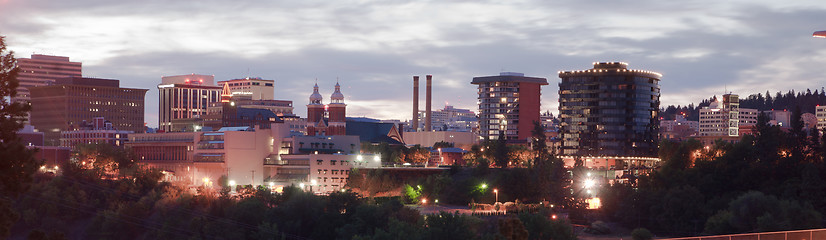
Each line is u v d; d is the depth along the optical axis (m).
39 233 78.50
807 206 195.12
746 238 135.75
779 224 178.00
